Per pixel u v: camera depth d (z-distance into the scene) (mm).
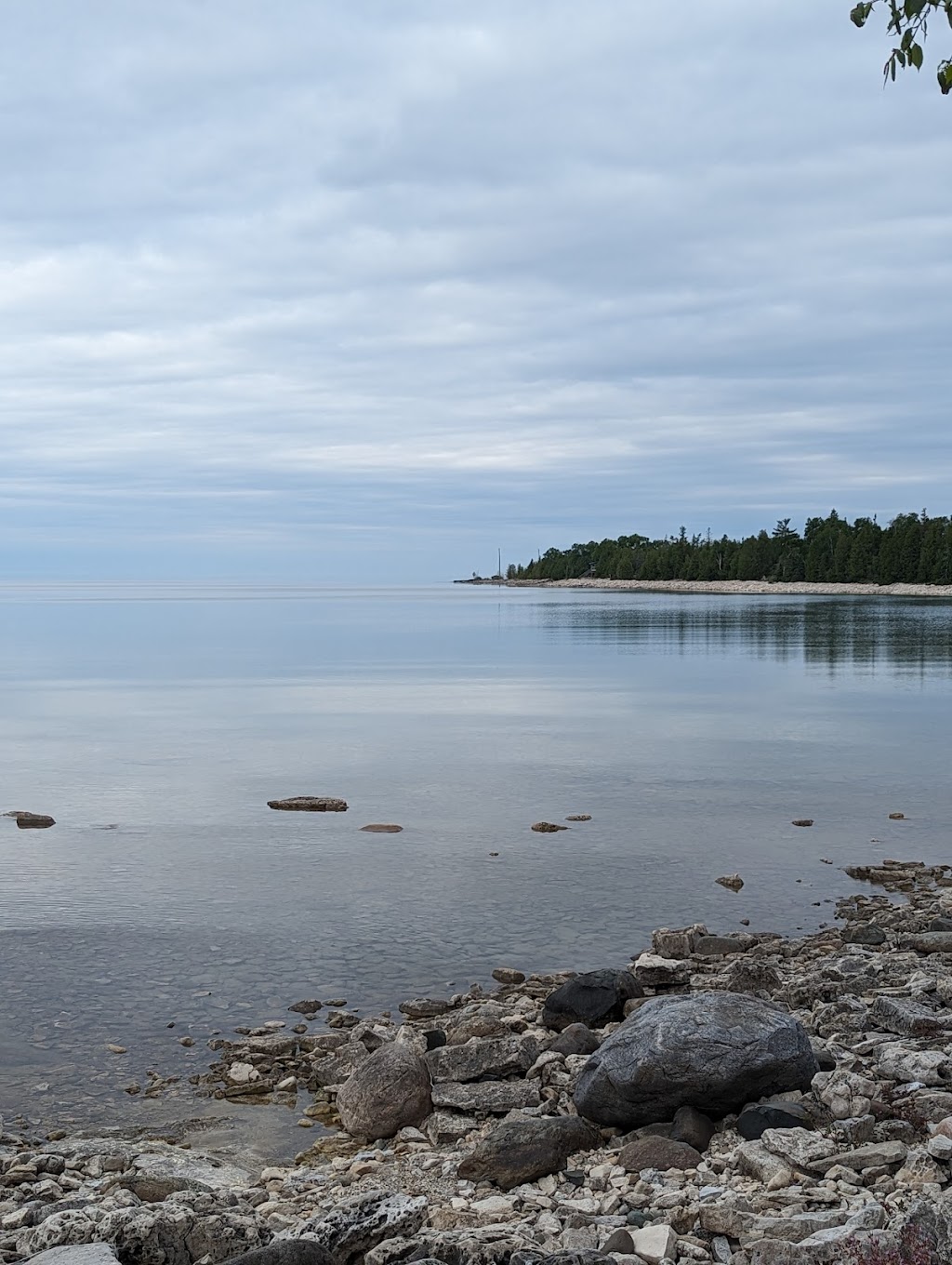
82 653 90562
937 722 42594
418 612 181750
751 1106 9258
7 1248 7422
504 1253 6996
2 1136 10031
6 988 14242
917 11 7625
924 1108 9023
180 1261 7461
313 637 111688
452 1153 9484
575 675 64562
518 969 15156
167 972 14922
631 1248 7246
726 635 102000
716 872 20562
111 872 20609
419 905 18297
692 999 10227
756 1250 6906
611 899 18672
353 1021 13062
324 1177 9141
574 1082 10508
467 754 35406
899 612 148250
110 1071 11727
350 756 35250
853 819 25219
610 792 28781
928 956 14922
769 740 37906
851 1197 7789
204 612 199750
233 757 35375
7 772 32750
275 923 17266
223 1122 10523
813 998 12859
